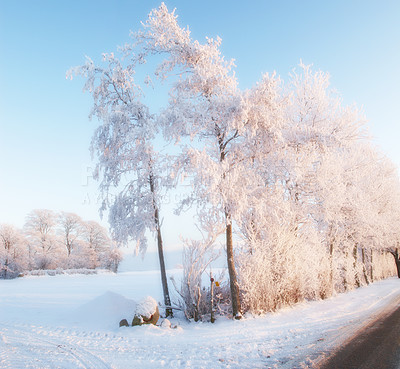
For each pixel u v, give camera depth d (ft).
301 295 37.81
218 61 33.17
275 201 35.70
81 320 31.04
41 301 44.62
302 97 45.06
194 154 28.63
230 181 29.04
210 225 32.12
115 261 168.04
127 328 27.12
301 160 40.98
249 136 30.76
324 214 42.93
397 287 58.59
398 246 87.66
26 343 23.11
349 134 40.65
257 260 32.48
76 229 174.81
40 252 153.07
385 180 67.87
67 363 18.11
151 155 34.96
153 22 33.55
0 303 43.01
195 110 31.48
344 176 49.08
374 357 15.98
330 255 48.65
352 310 32.65
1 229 129.49
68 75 34.04
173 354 19.40
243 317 29.99
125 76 36.09
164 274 34.73
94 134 33.88
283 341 20.90
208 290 35.22
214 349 19.98
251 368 15.57
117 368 16.99
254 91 30.12
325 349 18.12
